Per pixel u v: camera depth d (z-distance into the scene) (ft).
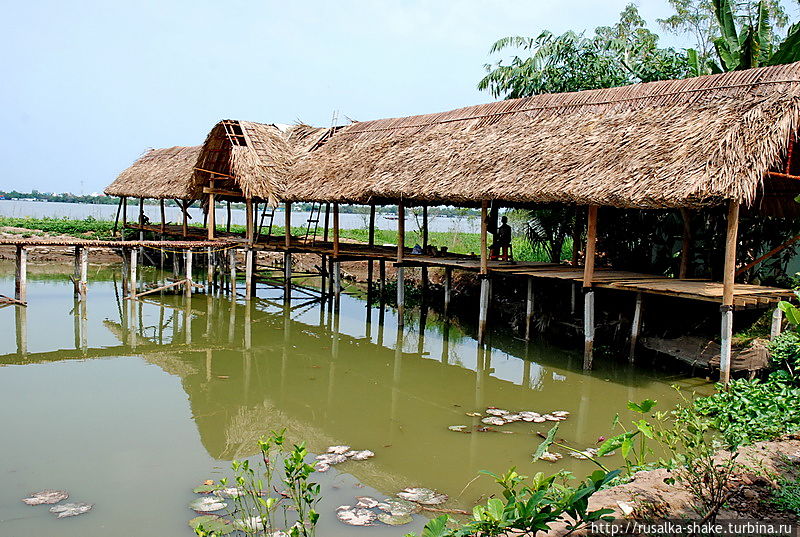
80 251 59.21
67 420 28.58
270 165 62.44
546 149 40.55
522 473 23.32
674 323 41.86
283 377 37.29
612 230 51.60
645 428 15.25
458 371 39.55
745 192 29.45
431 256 53.47
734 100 34.88
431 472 23.39
